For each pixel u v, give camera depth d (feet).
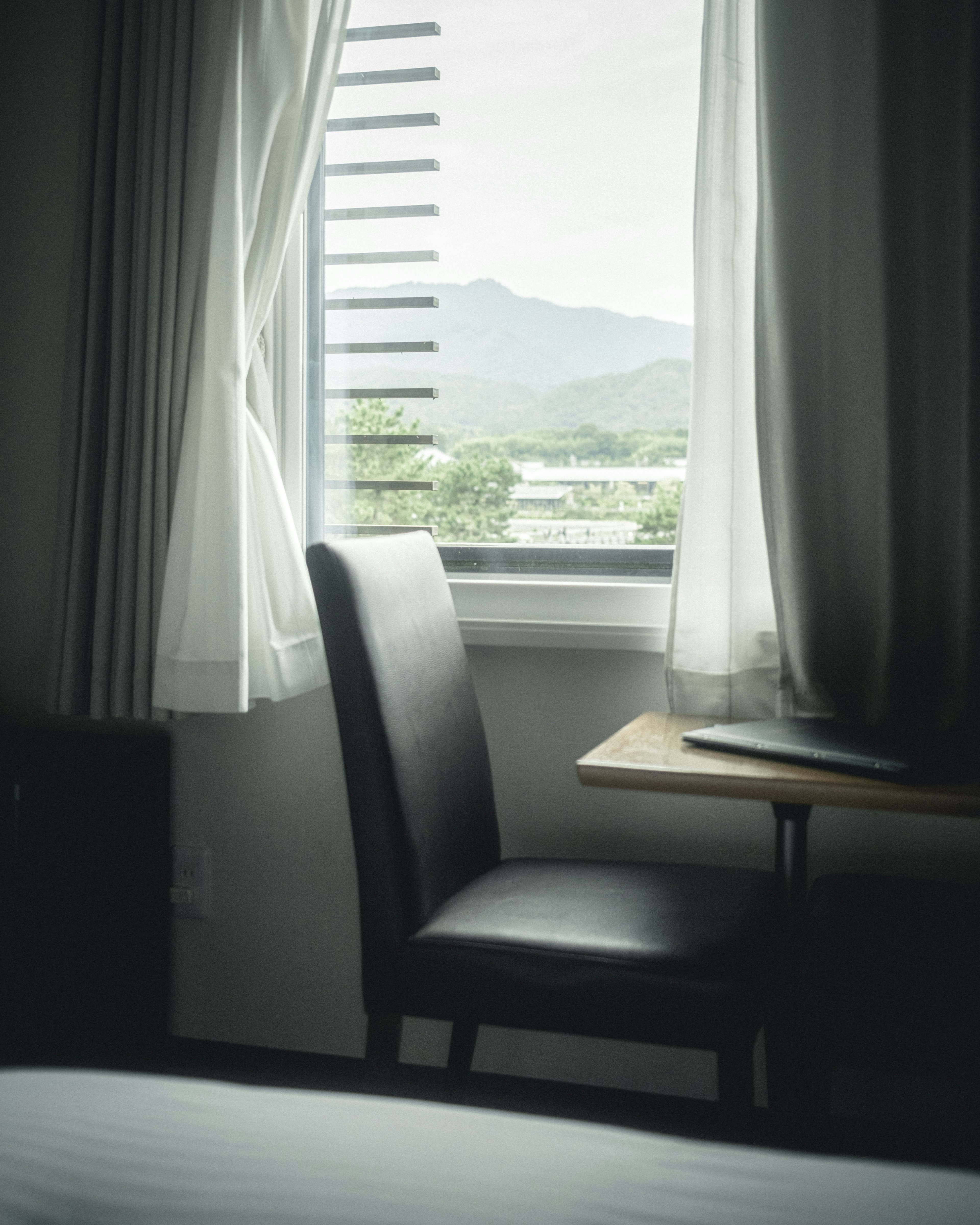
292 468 6.95
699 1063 6.33
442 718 5.29
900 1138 6.02
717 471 5.86
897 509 5.52
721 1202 1.66
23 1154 1.71
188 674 6.07
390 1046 4.72
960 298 5.44
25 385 7.20
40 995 6.04
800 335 5.67
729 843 6.36
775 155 5.60
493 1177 1.70
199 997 7.13
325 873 6.90
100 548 6.45
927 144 5.46
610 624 6.43
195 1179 1.67
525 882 5.25
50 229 7.12
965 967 4.43
